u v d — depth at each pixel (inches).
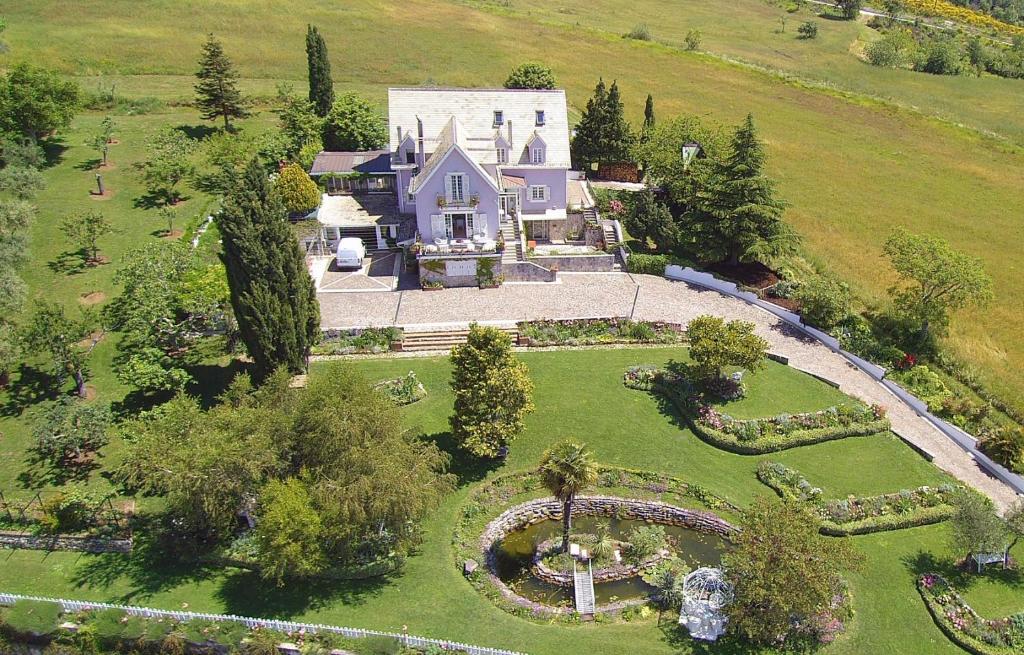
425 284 2260.1
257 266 1648.6
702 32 6171.3
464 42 4766.2
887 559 1454.2
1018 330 2247.8
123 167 2741.1
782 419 1763.0
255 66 4057.6
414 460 1362.0
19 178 2370.8
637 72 4655.5
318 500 1258.6
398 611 1290.6
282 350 1744.6
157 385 1673.2
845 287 2373.3
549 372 1932.8
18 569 1371.8
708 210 2351.1
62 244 2231.8
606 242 2554.1
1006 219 3034.0
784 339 2124.8
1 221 2059.5
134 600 1300.4
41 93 2669.8
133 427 1443.2
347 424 1309.1
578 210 2647.6
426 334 2028.8
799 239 2369.6
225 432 1332.4
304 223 2456.9
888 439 1782.7
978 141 3956.7
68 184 2576.3
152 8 4586.6
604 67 4670.3
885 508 1550.2
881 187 3324.3
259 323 1676.9
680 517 1555.1
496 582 1381.6
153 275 1899.6
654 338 2073.1
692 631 1269.7
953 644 1279.5
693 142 2871.6
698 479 1631.4
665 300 2260.1
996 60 5930.1
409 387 1822.1
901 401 1914.4
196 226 2356.1
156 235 2343.8
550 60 4670.3
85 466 1588.3
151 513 1464.1
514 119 2603.3
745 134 2329.0
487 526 1503.4
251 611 1282.0
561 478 1364.4
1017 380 2020.2
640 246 2559.1
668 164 2689.5
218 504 1309.1
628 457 1680.6
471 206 2329.0
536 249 2546.8
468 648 1176.8
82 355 1717.5
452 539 1465.3
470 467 1640.0
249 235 1621.6
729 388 1863.9
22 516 1449.3
